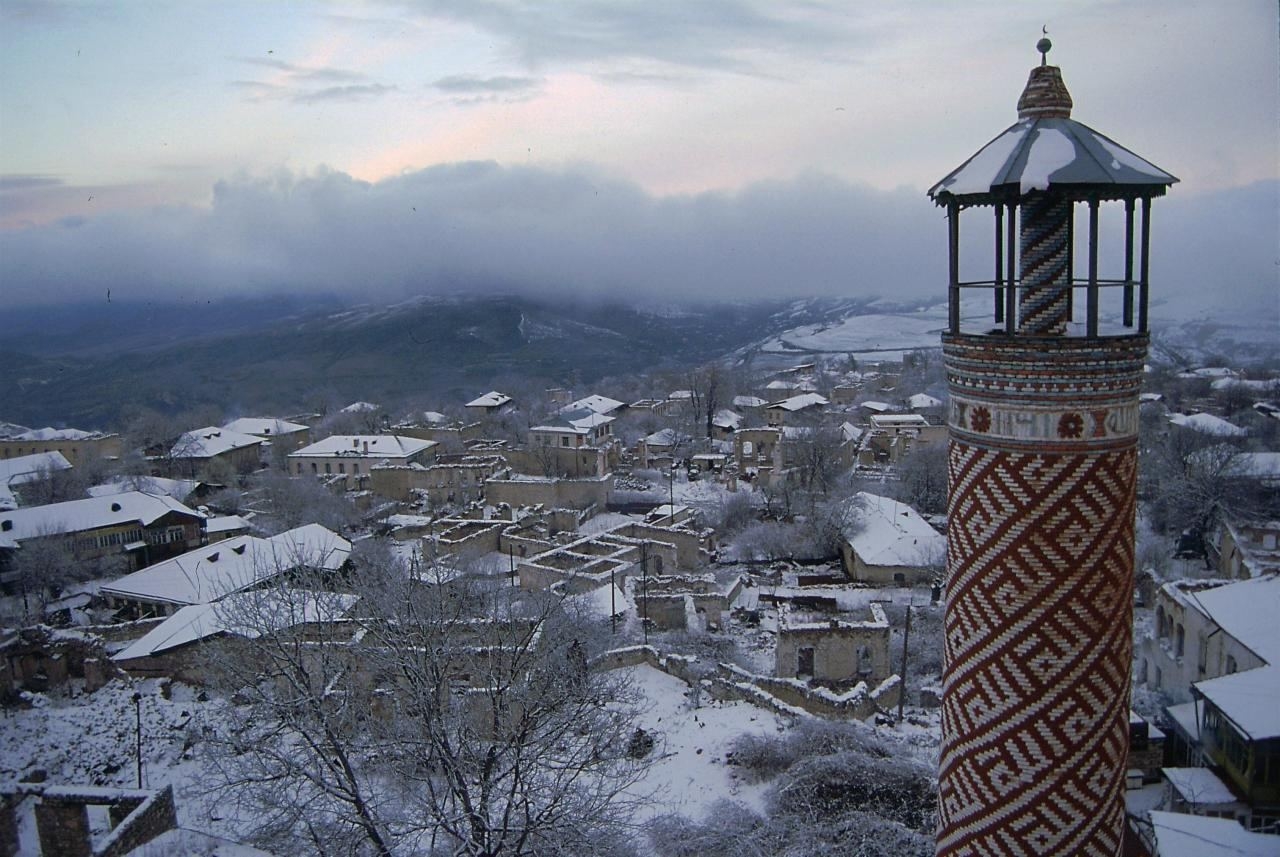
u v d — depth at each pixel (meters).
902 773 38.19
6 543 77.31
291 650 40.03
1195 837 29.59
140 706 46.59
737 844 34.22
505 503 107.00
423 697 33.03
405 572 63.12
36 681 49.34
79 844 32.72
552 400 192.62
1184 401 146.25
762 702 47.25
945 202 17.02
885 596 74.75
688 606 66.00
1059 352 14.98
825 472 109.50
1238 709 37.34
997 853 16.53
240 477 130.38
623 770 35.66
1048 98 16.36
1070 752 15.91
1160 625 54.53
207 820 36.22
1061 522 15.48
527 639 36.47
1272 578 49.75
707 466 131.12
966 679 16.77
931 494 102.75
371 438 133.62
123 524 85.50
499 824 34.53
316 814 34.34
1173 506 83.25
